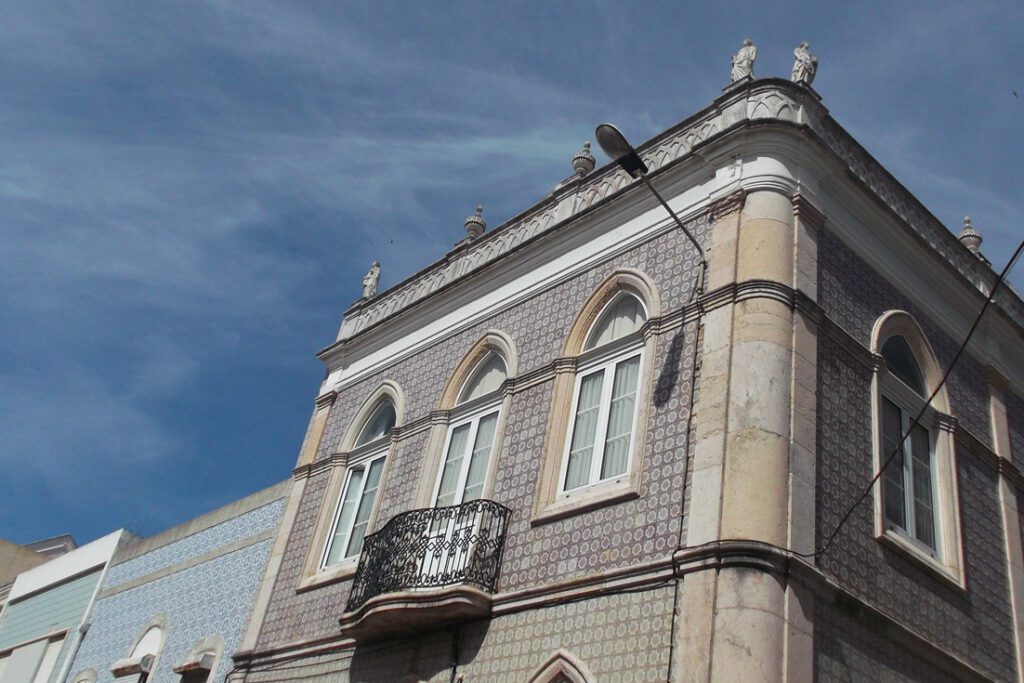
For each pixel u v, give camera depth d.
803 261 9.59
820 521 8.41
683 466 8.82
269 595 13.12
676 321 9.84
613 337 10.84
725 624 7.53
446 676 9.67
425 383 13.06
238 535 15.79
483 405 11.91
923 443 10.41
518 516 10.17
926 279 11.42
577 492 9.89
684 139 11.22
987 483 10.95
